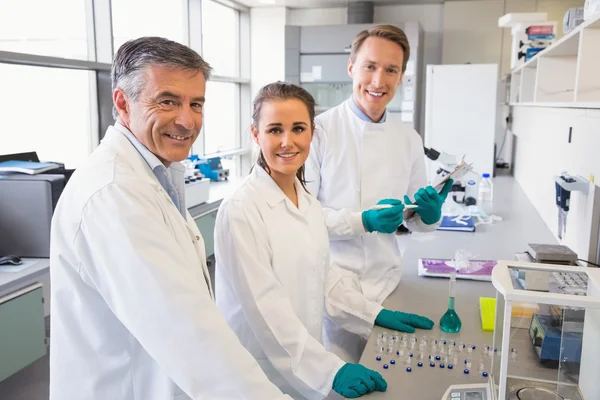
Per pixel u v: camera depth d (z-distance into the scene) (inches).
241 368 34.5
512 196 144.8
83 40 131.0
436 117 173.0
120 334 37.8
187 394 35.8
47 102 120.0
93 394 38.3
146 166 38.9
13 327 76.0
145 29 161.2
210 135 207.5
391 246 69.3
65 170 98.3
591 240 73.9
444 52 211.6
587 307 34.1
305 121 51.2
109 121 131.2
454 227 104.1
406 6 215.9
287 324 48.2
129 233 33.3
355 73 67.0
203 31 199.5
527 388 38.8
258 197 52.1
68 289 36.6
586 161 75.9
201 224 138.3
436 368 48.1
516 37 162.6
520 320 39.9
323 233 57.2
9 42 105.7
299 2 206.4
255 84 222.7
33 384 93.8
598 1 59.4
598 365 36.0
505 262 42.0
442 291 68.5
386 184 68.7
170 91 35.9
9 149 110.6
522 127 155.4
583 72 64.6
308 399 48.3
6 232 86.7
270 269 50.9
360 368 46.1
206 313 34.4
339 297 60.9
